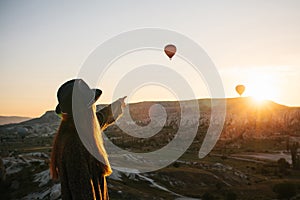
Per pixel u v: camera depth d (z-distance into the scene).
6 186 83.44
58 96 3.34
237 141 188.50
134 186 88.00
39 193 77.06
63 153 3.32
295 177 116.94
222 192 95.81
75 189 3.25
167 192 89.12
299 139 185.25
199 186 99.31
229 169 117.75
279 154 159.25
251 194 96.12
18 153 119.62
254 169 127.38
